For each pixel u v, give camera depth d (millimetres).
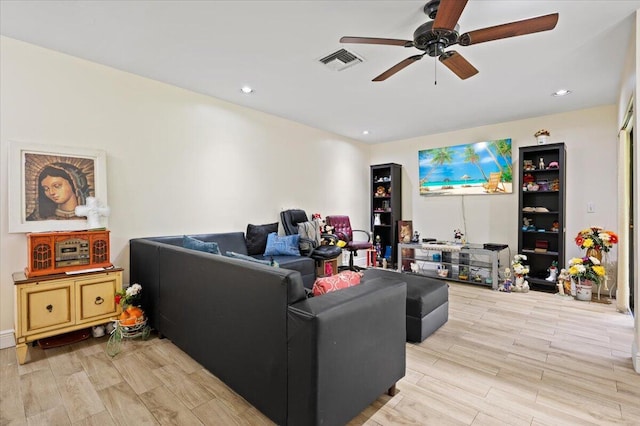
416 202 5645
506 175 4625
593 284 3879
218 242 3555
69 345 2430
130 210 3053
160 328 2508
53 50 2600
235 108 3916
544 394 1821
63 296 2330
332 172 5398
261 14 2100
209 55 2672
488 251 4152
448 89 3381
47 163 2561
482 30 1832
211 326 1907
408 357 2270
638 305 2076
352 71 2957
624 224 3250
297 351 1368
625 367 2125
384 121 4648
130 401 1743
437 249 4543
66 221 2627
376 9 2037
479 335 2654
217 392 1832
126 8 2047
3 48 2385
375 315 1618
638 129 2076
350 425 1550
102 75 2867
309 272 3822
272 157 4379
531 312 3234
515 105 3910
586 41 2412
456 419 1602
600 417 1622
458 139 5133
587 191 4023
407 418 1609
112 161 2934
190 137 3494
